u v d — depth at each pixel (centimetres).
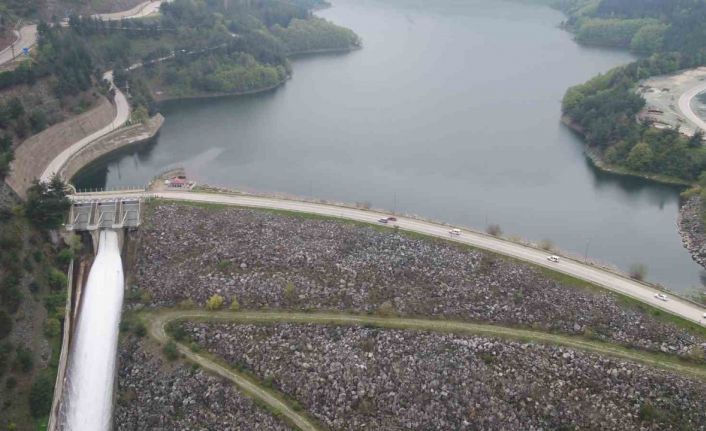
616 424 10406
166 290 13612
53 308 12581
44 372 11469
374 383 11206
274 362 11700
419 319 12594
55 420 10912
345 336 12081
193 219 15750
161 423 10956
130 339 12288
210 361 11819
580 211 19138
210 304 12950
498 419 10575
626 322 12306
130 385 11575
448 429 10550
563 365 11275
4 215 13388
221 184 19938
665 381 10862
